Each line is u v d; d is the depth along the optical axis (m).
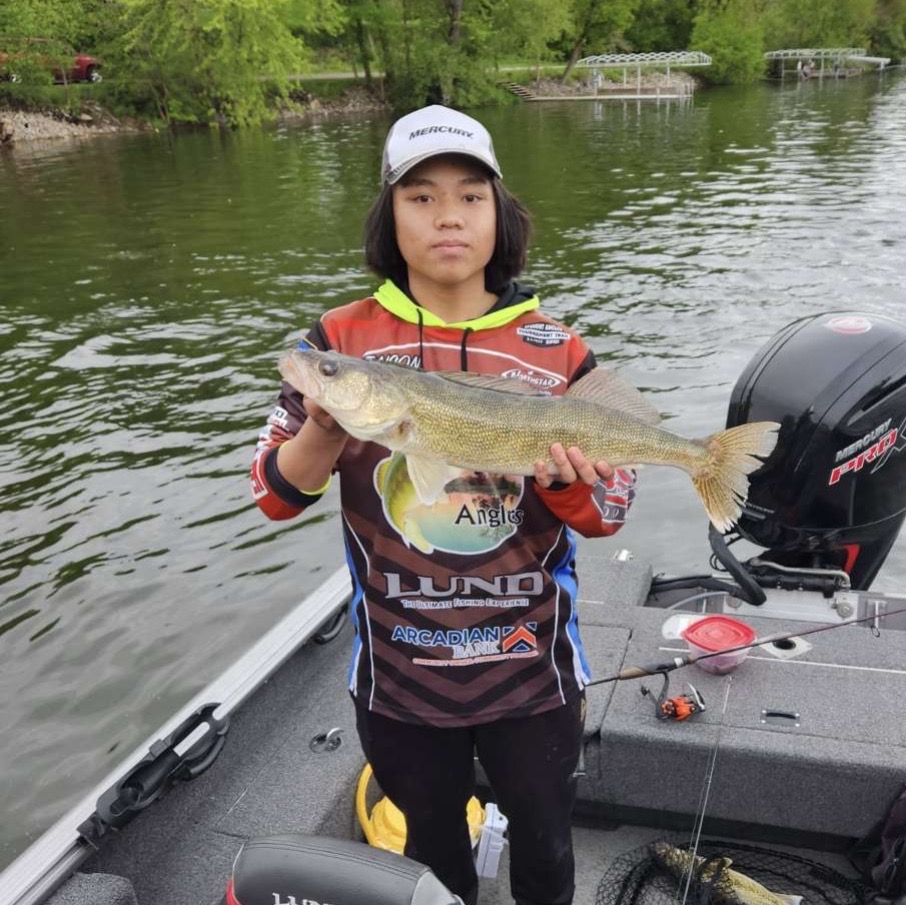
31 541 7.23
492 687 1.92
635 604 3.23
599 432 1.92
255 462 1.95
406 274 2.04
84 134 36.53
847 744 2.43
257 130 38.16
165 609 6.41
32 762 5.16
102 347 11.88
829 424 3.16
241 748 2.73
